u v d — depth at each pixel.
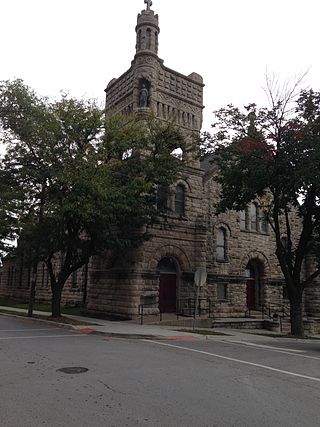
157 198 22.78
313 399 7.19
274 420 5.93
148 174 21.61
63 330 17.88
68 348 12.24
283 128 19.22
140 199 21.19
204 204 27.61
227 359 11.41
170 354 11.87
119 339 15.52
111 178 20.98
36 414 5.93
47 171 19.36
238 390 7.64
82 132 21.08
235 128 21.12
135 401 6.68
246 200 21.28
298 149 18.59
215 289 27.12
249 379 8.68
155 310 23.09
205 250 26.23
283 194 20.23
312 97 19.08
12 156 20.86
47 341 13.77
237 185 20.58
